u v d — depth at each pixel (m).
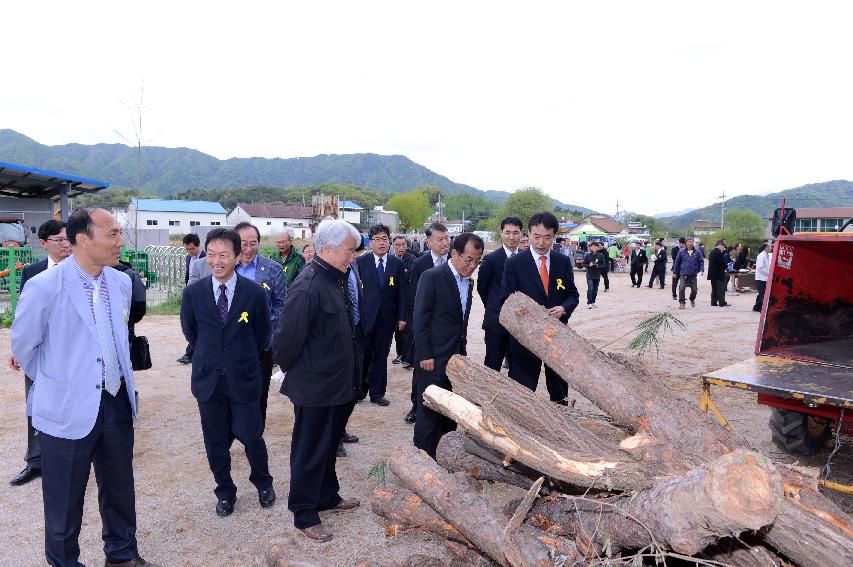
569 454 3.02
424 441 4.56
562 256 5.39
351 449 5.48
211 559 3.66
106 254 3.15
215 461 4.18
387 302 6.80
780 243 5.39
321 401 3.79
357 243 3.89
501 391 3.42
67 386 3.07
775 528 2.45
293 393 3.82
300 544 3.54
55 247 4.77
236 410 4.18
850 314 6.20
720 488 2.13
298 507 3.88
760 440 5.67
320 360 3.80
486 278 6.41
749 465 2.14
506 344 5.59
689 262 15.95
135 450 5.42
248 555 3.71
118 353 3.29
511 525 2.82
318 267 3.87
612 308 16.19
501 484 4.57
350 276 4.92
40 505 4.32
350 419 6.37
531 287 5.24
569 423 3.23
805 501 2.54
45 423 3.06
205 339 4.09
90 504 4.40
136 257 18.61
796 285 5.66
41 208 22.41
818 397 3.78
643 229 104.69
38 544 3.79
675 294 18.38
